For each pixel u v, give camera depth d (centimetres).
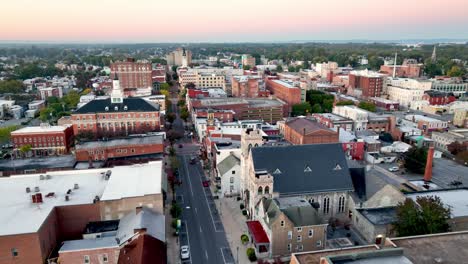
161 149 14275
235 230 9662
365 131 18112
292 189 9581
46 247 7662
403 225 7731
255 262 8275
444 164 15125
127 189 9194
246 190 10675
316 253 5928
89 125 17462
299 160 9969
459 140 16325
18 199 8825
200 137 18075
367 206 9788
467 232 6150
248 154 10381
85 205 8550
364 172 10600
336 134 15200
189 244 8994
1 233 7125
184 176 13538
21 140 15888
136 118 17775
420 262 5288
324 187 9794
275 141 15738
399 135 18200
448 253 5541
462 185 12669
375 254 5091
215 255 8538
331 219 9894
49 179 10188
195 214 10531
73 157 14000
